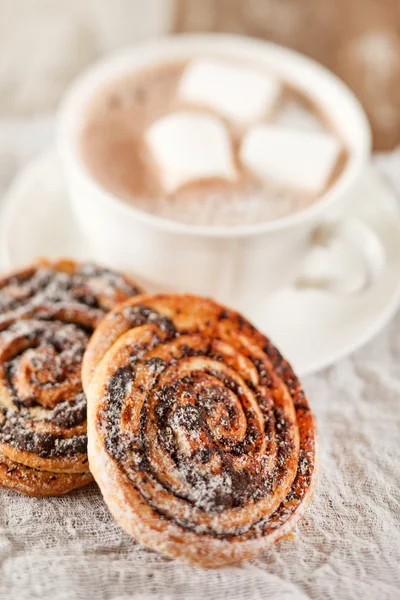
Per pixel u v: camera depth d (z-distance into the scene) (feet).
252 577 1.13
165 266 1.30
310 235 1.29
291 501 1.10
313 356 1.29
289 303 1.35
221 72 1.40
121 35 1.79
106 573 1.13
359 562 1.15
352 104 1.39
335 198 1.28
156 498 1.07
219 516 1.07
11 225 1.39
